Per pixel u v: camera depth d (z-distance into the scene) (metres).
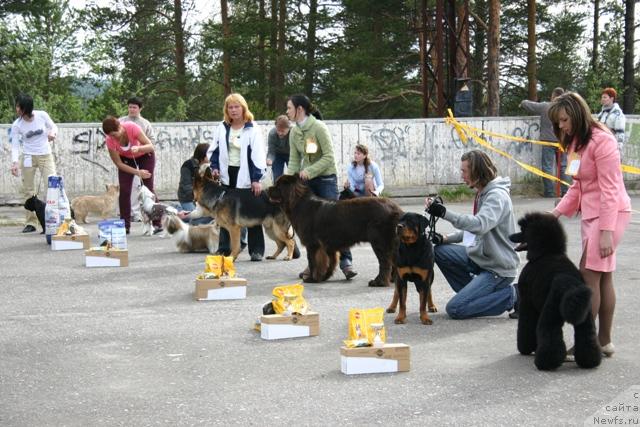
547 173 18.31
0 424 4.56
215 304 7.76
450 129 18.67
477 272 7.48
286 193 8.92
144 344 6.30
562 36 36.16
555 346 5.43
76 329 6.77
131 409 4.80
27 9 30.80
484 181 7.04
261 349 6.14
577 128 5.75
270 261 10.32
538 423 4.49
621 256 10.48
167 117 32.56
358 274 9.45
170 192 17.64
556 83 35.06
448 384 5.21
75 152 17.14
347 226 8.61
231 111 10.07
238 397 5.00
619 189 5.68
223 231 10.63
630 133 19.31
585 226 5.79
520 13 36.09
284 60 36.31
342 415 4.64
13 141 12.70
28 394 5.10
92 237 12.54
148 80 39.91
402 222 6.73
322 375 5.45
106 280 8.98
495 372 5.46
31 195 12.89
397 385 5.20
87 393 5.11
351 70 34.50
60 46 31.27
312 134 9.21
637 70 39.41
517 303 7.13
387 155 18.45
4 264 10.04
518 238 5.80
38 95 27.91
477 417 4.59
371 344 5.50
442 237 7.50
